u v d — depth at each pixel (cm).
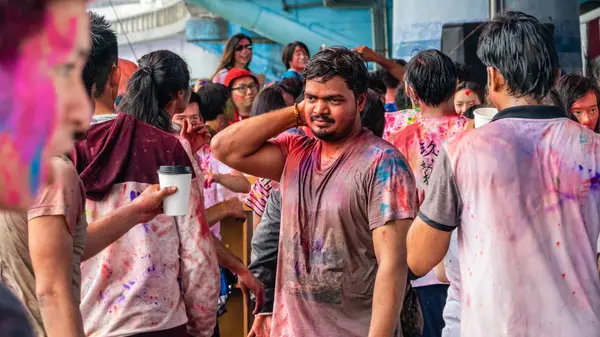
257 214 384
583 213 229
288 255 277
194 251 306
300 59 772
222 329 498
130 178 298
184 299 310
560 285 225
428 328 390
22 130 78
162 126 323
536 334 224
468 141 233
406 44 1034
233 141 282
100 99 299
